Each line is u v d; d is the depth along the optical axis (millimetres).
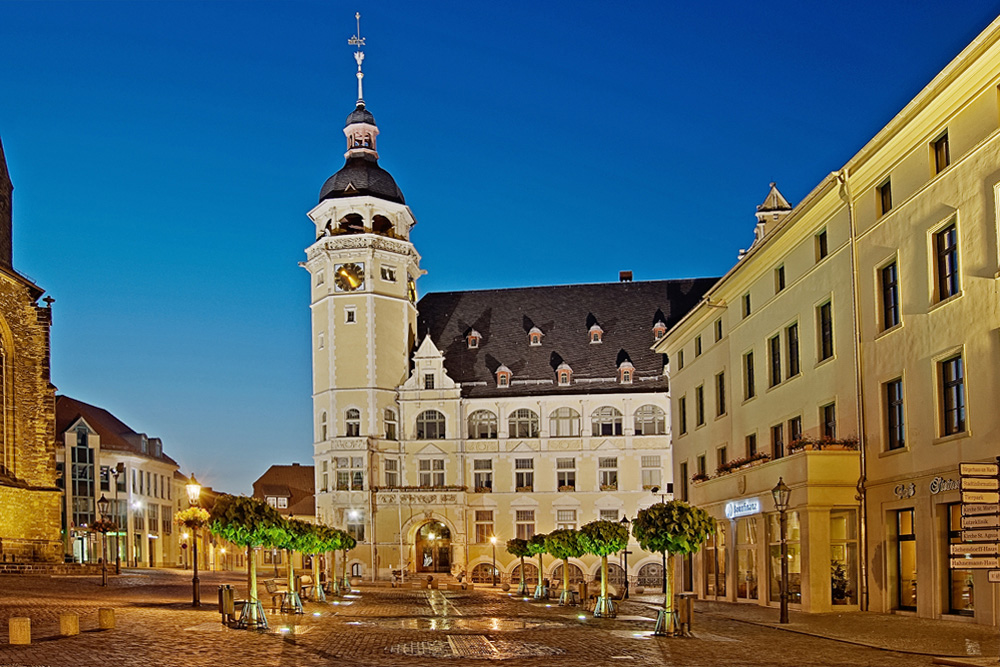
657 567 88562
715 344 56875
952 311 33125
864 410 38562
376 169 97125
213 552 124000
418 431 93438
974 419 31859
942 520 33656
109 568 69000
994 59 30656
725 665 22297
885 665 21875
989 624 30609
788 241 45844
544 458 91938
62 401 106000
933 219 34219
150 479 111938
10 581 48750
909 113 34812
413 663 22672
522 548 60156
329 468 91688
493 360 96062
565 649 26016
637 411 91875
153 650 23734
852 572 38562
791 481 39969
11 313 67625
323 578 61156
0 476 65125
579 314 98688
